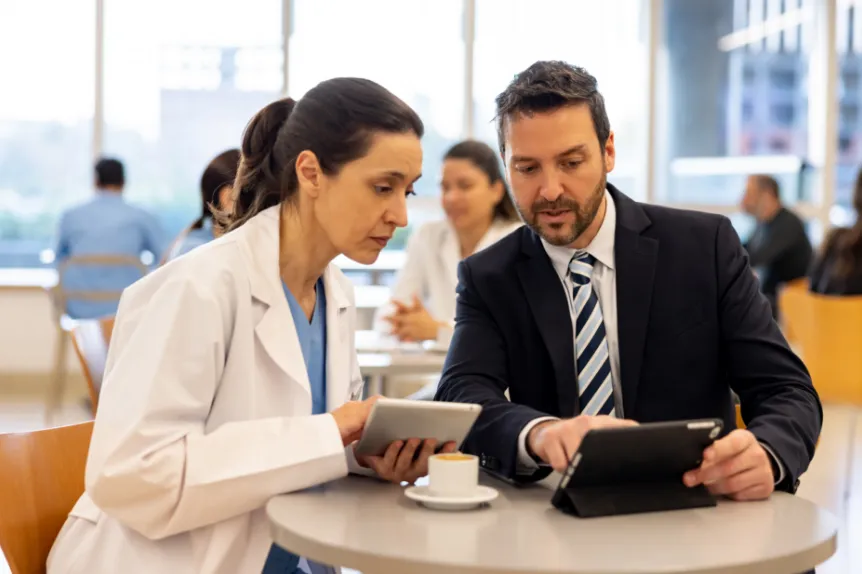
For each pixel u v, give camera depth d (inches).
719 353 71.5
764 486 57.7
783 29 297.4
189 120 286.4
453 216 142.7
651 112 292.7
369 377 129.0
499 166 142.1
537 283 72.2
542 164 66.5
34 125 285.0
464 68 287.1
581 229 67.9
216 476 55.7
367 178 60.7
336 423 58.9
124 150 285.6
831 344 171.6
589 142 66.3
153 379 56.7
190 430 57.3
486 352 72.1
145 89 284.5
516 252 73.9
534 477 62.6
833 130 297.9
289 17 283.4
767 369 68.4
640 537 49.8
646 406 70.4
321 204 62.4
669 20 293.6
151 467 55.3
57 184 287.1
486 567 44.6
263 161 65.8
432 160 288.5
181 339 57.8
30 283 269.3
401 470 60.5
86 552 60.8
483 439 64.2
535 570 44.3
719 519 53.5
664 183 296.7
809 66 299.0
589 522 52.4
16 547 62.1
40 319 270.8
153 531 57.0
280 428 58.0
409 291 154.9
